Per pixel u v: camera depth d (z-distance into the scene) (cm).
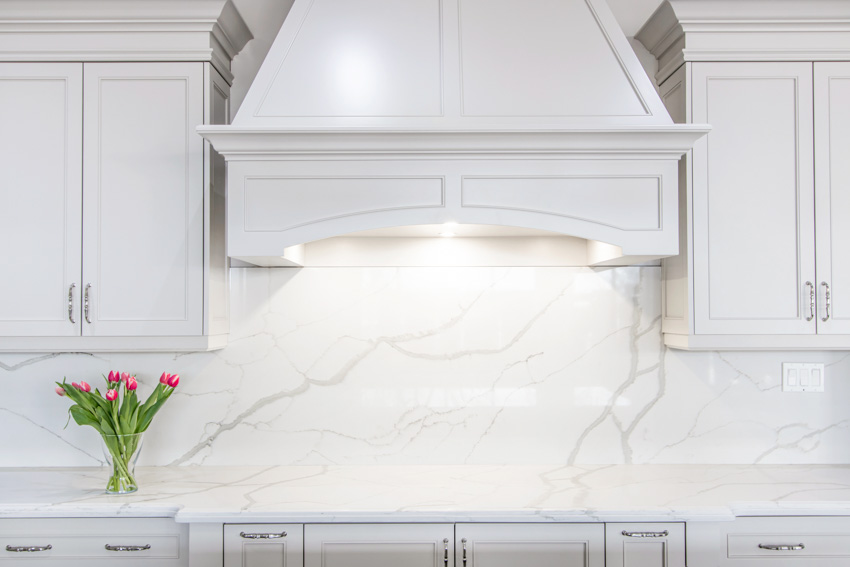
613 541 162
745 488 181
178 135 188
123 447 178
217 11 186
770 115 190
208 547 162
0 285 187
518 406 213
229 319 212
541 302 214
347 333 213
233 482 190
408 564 162
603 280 214
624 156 174
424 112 175
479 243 214
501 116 175
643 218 175
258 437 212
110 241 188
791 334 188
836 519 169
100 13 185
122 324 187
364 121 174
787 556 168
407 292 214
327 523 162
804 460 213
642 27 209
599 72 177
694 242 188
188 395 212
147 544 168
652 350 214
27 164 188
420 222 174
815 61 190
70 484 189
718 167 189
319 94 175
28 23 186
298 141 170
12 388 211
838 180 190
